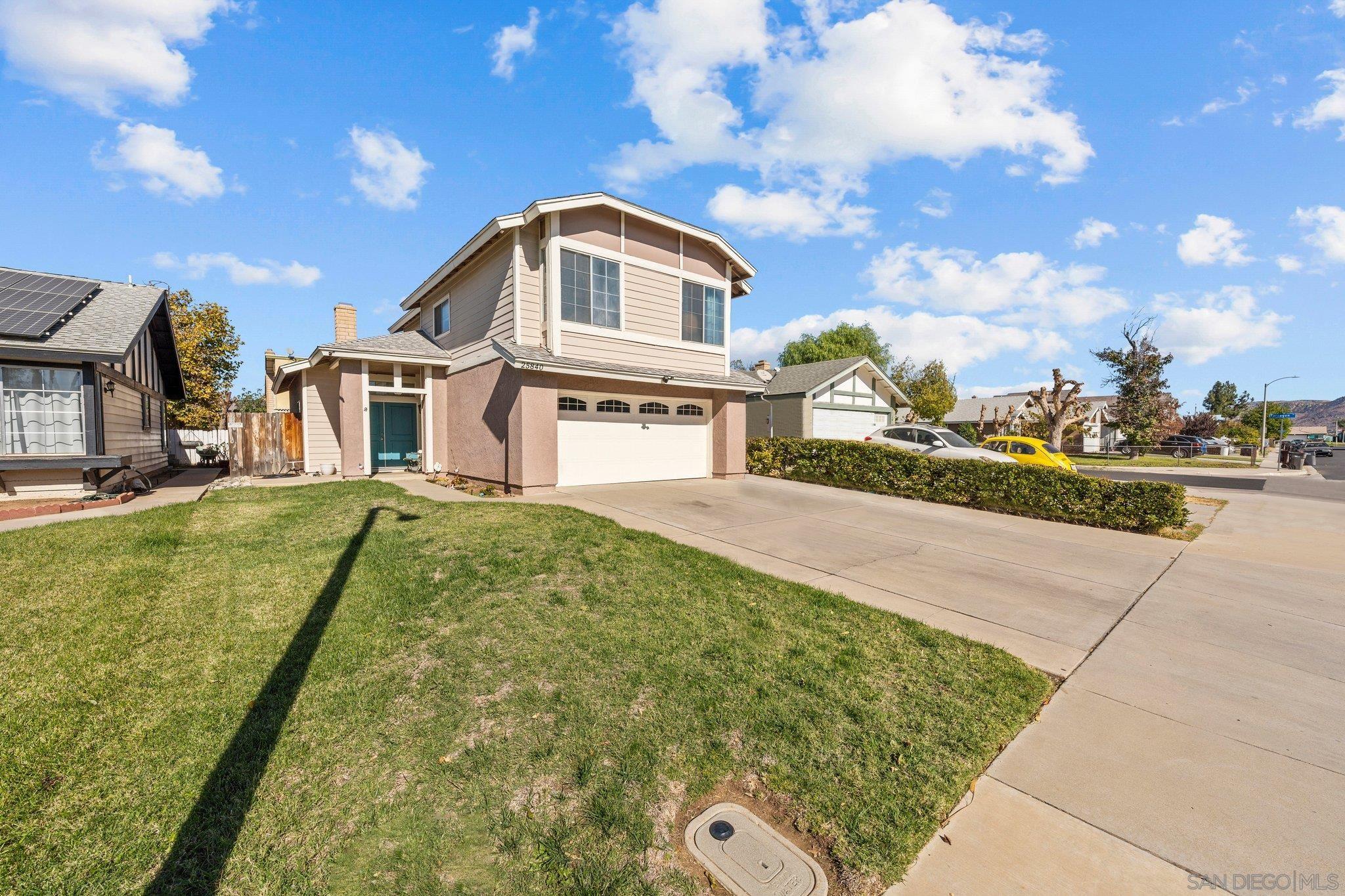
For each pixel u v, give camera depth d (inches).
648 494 413.4
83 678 129.8
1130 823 98.0
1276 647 173.5
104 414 398.0
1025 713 131.7
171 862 83.4
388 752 111.4
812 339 1642.5
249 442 536.4
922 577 234.4
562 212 420.2
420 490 417.4
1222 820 98.8
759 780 108.0
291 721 118.6
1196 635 181.6
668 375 455.5
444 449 519.2
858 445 497.4
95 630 153.2
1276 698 141.8
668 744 116.3
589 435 446.9
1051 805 102.7
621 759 111.3
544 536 253.4
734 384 509.0
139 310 436.5
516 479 389.4
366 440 484.7
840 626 174.4
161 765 103.4
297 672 137.2
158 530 256.1
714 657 150.9
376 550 230.5
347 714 122.6
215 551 230.2
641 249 470.9
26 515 301.7
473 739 116.5
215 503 340.8
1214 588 231.5
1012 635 177.5
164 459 631.8
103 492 374.3
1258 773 112.3
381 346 503.5
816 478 527.2
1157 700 140.4
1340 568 265.1
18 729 110.2
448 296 549.0
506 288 430.3
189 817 92.2
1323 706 138.6
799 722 124.4
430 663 144.4
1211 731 127.3
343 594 184.9
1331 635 183.2
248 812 94.0
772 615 180.5
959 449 536.7
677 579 207.9
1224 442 1610.5
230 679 133.1
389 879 83.4
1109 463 1064.8
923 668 150.1
